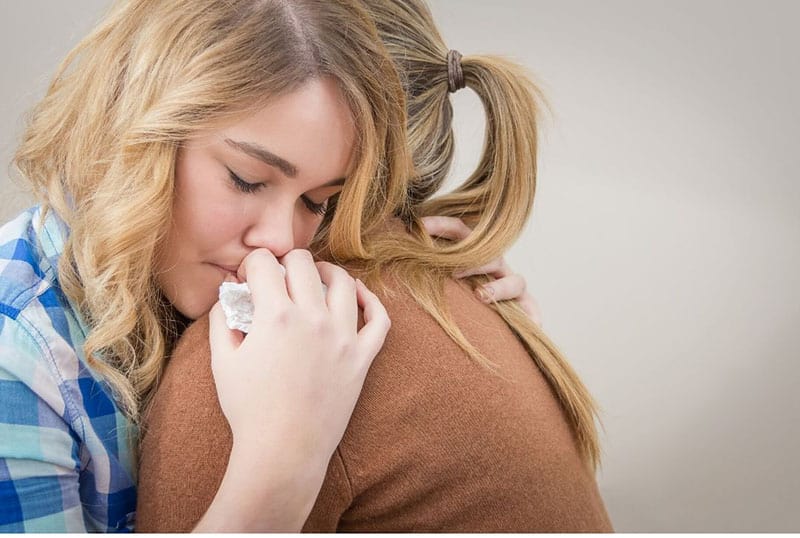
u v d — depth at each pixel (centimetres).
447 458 65
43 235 77
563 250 176
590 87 172
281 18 68
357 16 72
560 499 68
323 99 69
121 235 70
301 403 60
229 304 67
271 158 68
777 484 168
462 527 66
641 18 170
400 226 88
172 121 67
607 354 177
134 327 77
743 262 172
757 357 171
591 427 81
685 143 173
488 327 77
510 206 87
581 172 174
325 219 89
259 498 57
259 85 66
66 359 71
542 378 79
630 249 176
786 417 169
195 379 65
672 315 175
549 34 170
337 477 64
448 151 97
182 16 71
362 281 74
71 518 69
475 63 90
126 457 75
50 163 80
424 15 93
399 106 78
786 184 170
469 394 66
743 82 169
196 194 71
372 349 65
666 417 174
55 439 69
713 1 166
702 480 171
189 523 63
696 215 173
